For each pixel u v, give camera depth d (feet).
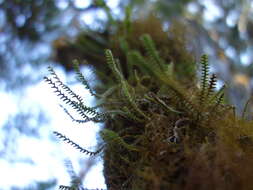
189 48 0.99
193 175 0.41
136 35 1.03
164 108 0.55
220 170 0.41
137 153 0.52
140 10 1.21
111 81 0.83
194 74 0.81
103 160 0.57
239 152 0.44
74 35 1.22
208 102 0.52
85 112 0.54
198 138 0.49
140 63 0.74
